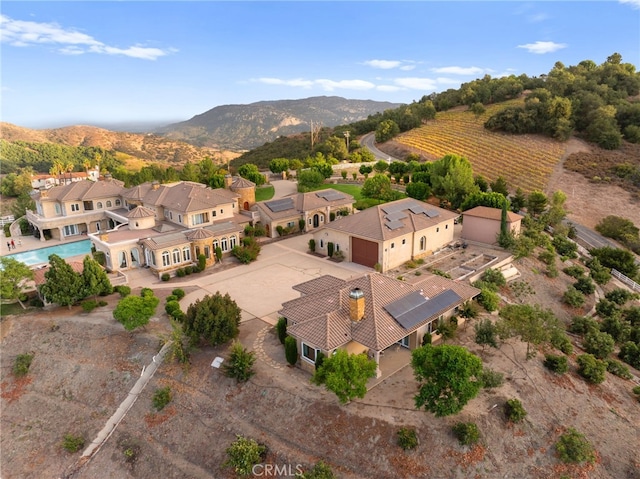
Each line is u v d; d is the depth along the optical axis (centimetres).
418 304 3167
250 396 2839
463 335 3447
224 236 5391
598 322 4131
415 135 13850
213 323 3206
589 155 10500
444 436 2430
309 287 3516
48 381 3459
